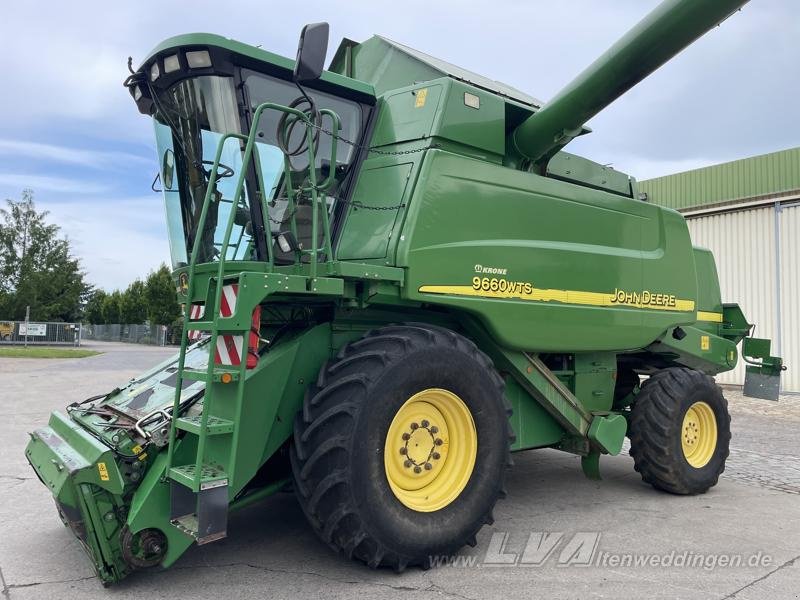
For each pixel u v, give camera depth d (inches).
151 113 176.7
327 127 163.3
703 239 641.0
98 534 124.1
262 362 138.0
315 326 150.6
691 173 663.8
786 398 526.0
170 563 127.6
